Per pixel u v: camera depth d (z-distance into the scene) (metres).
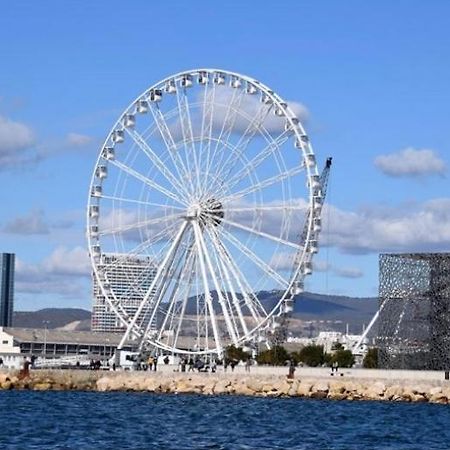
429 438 130.38
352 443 122.56
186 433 129.62
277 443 120.44
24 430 127.25
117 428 133.50
